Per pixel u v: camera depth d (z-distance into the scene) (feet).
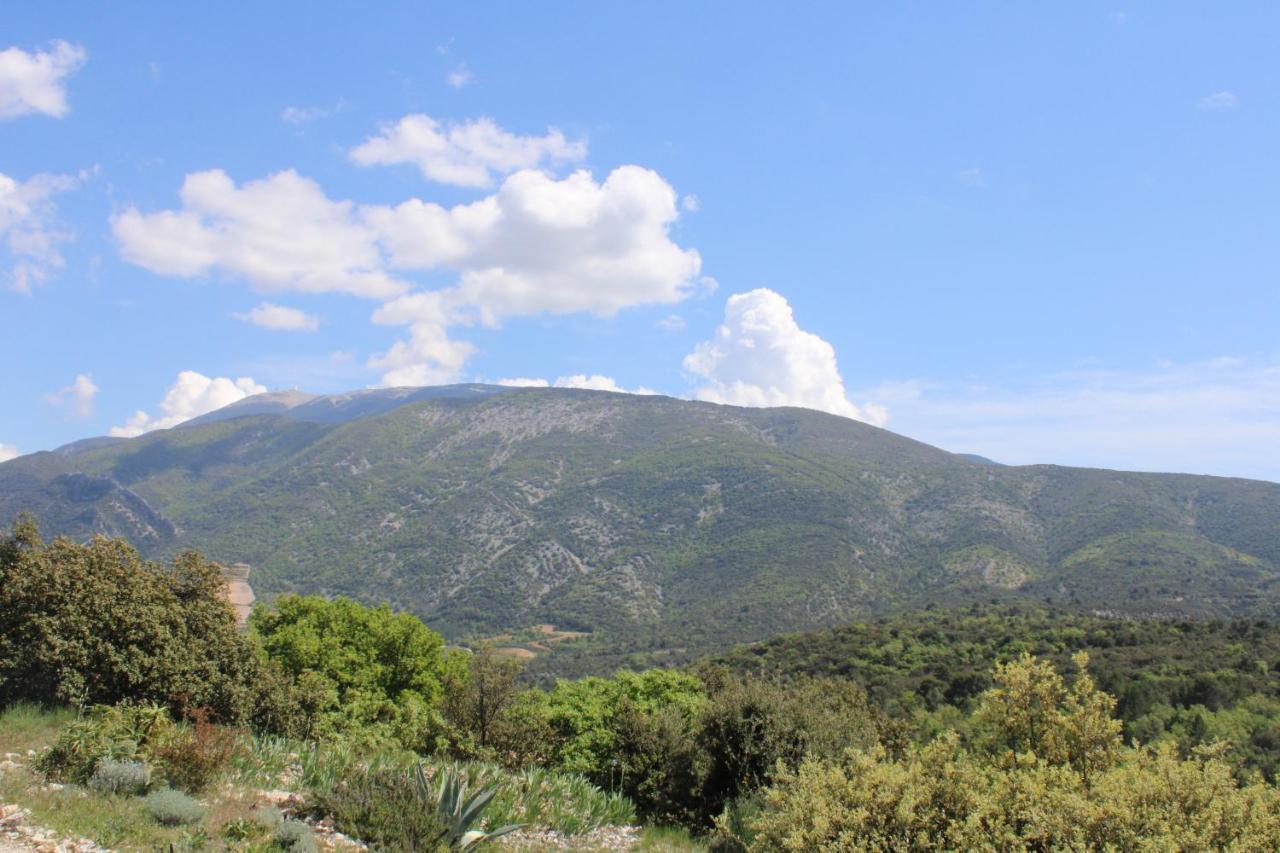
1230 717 92.22
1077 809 23.50
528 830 38.19
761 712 49.01
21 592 43.78
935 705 136.56
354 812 30.58
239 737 40.16
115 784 28.89
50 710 41.83
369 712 76.38
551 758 64.34
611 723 64.34
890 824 26.61
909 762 28.86
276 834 27.04
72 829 24.71
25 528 46.39
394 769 37.63
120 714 33.12
